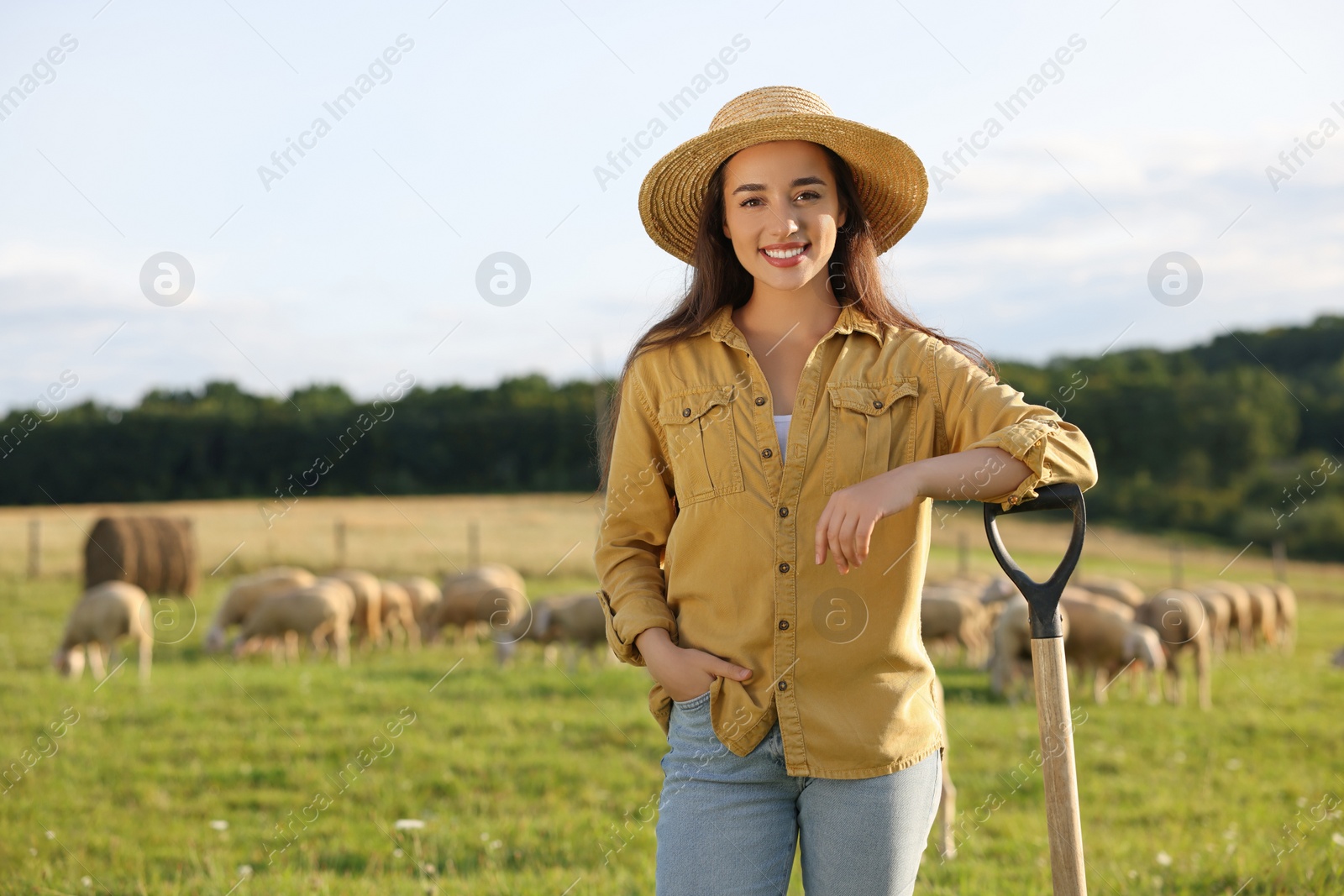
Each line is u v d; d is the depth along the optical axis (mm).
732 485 2436
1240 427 52781
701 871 2336
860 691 2367
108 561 19484
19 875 5176
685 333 2631
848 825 2324
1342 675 14320
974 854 5523
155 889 4953
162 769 7805
